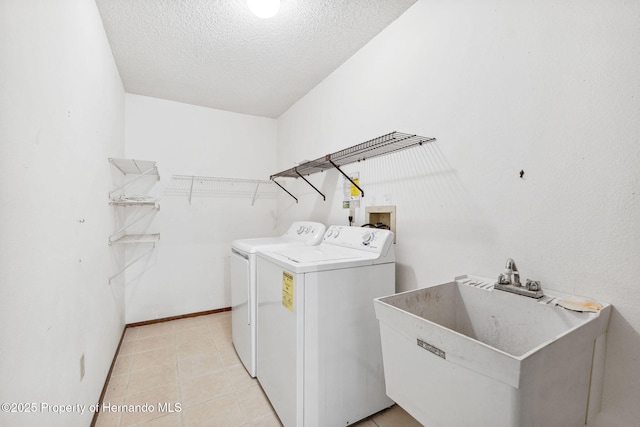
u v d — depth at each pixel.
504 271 1.09
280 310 1.43
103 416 1.50
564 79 0.92
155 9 1.54
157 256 2.79
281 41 1.84
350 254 1.56
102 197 1.69
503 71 1.10
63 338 1.01
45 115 0.89
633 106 0.78
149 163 2.12
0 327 0.64
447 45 1.33
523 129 1.03
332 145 2.23
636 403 0.78
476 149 1.20
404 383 0.85
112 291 2.03
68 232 1.08
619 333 0.81
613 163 0.82
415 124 1.50
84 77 1.30
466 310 1.14
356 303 1.41
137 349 2.24
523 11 1.04
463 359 0.66
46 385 0.87
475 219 1.20
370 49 1.83
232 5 1.51
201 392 1.71
